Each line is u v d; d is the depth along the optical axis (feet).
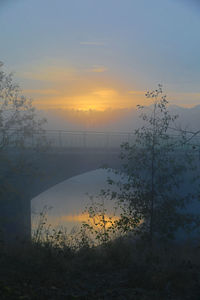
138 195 37.24
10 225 45.70
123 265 25.50
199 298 19.13
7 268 22.56
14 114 35.27
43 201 141.38
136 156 37.58
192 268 24.82
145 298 18.80
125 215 37.81
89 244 32.60
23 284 19.36
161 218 36.86
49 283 20.51
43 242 30.55
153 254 29.27
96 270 24.45
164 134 37.01
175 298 19.12
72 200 141.79
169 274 22.36
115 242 32.07
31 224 51.93
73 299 18.10
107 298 18.71
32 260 25.04
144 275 22.39
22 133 35.14
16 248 28.30
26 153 36.29
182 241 42.83
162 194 37.37
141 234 37.47
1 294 17.07
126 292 19.77
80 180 201.46
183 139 36.40
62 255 27.32
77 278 22.36
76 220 84.38
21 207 48.06
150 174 37.50
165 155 37.27
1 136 34.68
